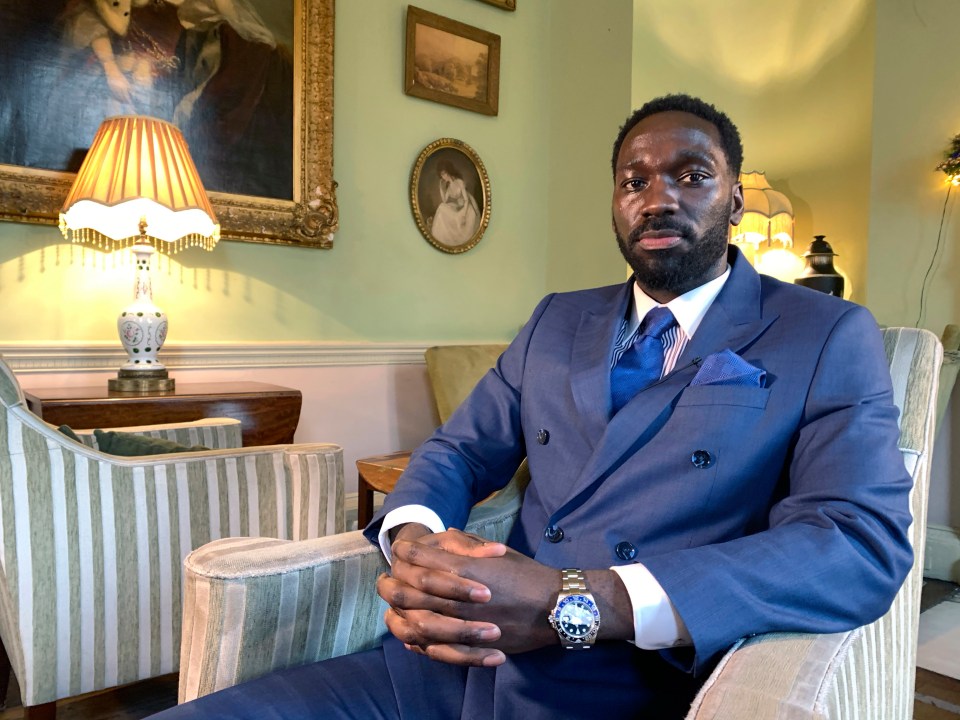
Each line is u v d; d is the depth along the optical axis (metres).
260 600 1.01
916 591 1.10
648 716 0.90
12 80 2.67
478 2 4.01
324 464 1.95
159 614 1.71
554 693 0.92
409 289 3.82
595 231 4.09
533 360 1.24
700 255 1.08
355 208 3.60
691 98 1.12
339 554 1.09
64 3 2.76
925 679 2.18
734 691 0.64
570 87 4.24
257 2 3.21
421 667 1.06
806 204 4.52
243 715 0.93
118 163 2.52
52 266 2.83
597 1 4.08
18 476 1.51
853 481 0.84
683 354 1.05
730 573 0.78
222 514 1.80
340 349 3.56
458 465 1.23
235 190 3.18
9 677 1.97
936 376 1.15
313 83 3.36
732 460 0.94
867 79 4.20
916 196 3.33
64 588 1.57
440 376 3.58
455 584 0.82
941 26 3.25
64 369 2.86
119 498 1.64
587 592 0.80
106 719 1.88
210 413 2.62
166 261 3.07
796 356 0.97
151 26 2.95
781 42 4.54
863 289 4.24
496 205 4.16
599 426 1.08
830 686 0.65
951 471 3.19
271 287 3.36
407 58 3.71
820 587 0.77
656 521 0.96
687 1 4.25
